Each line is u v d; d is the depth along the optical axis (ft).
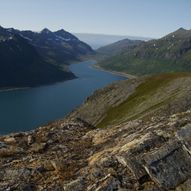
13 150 93.35
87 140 97.55
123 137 89.30
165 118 95.45
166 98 277.23
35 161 82.64
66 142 98.27
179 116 92.68
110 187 65.31
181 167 69.82
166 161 70.13
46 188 69.41
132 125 100.12
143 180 67.31
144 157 70.44
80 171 73.36
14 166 80.84
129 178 67.41
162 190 65.21
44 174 75.25
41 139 101.55
